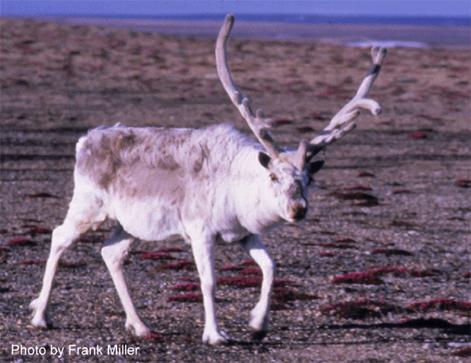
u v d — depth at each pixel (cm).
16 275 4612
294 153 3014
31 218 6688
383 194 8200
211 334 3209
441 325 3638
